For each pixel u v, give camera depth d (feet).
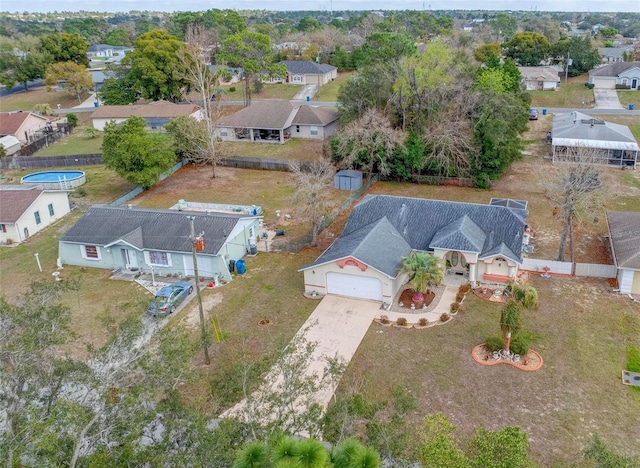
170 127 205.05
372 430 57.21
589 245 136.56
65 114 309.01
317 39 433.89
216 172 207.21
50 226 159.22
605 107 276.00
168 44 289.94
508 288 99.40
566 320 103.86
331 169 174.29
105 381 54.03
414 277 108.06
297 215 154.92
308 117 243.19
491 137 173.47
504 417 79.71
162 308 106.83
